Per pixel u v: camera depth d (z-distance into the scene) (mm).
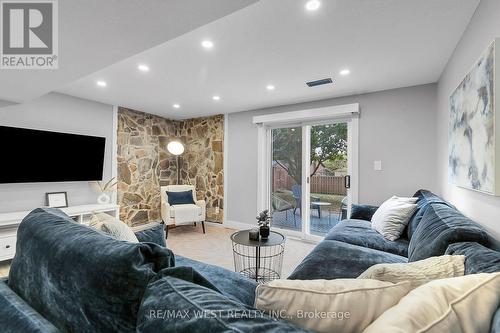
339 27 1931
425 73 2791
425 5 1671
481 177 1489
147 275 725
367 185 3469
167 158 5250
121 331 700
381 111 3379
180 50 2305
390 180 3314
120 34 1653
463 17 1791
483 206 1610
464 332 625
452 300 667
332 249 1898
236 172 4719
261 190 4383
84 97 3783
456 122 2043
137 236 1731
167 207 4180
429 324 592
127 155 4465
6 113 3111
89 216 3521
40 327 815
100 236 913
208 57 2443
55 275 870
